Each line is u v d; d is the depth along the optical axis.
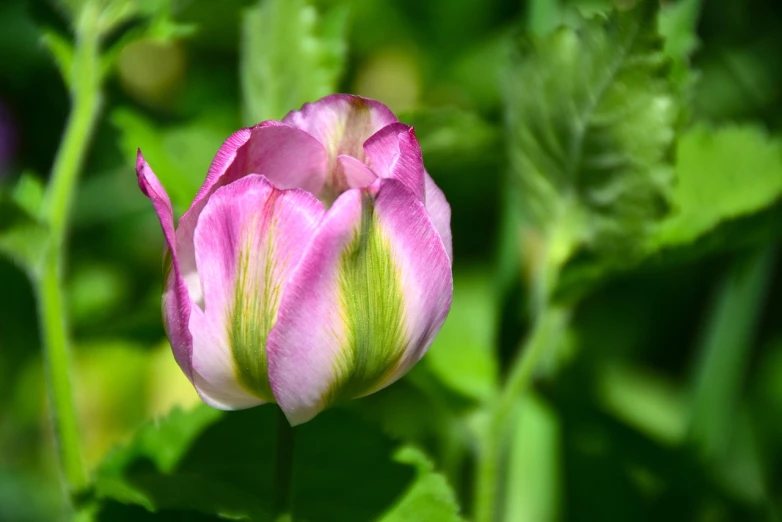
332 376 0.56
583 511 0.76
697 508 0.76
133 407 1.04
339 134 0.57
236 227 0.55
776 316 1.05
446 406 0.66
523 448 0.77
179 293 0.55
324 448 0.62
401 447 0.62
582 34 0.62
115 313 1.02
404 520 0.61
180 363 0.56
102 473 0.62
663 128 0.62
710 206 0.64
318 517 0.61
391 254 0.55
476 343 0.69
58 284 0.62
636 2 0.61
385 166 0.56
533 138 0.64
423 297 0.56
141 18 0.64
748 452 0.90
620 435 0.77
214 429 0.63
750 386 1.02
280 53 0.65
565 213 0.64
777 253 1.03
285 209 0.55
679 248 0.63
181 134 0.68
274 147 0.56
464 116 0.64
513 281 0.72
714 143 0.65
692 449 0.76
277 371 0.55
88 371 1.03
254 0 0.65
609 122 0.62
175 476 0.62
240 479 0.62
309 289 0.55
